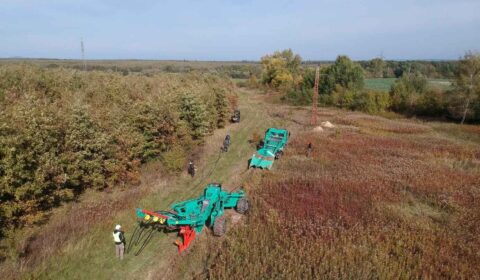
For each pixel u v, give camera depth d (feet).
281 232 42.68
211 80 161.27
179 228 41.29
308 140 96.48
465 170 72.49
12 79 74.95
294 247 39.37
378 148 88.74
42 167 43.16
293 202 52.42
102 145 52.75
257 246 39.32
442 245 41.65
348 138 101.14
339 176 65.82
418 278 35.73
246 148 89.66
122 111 63.98
